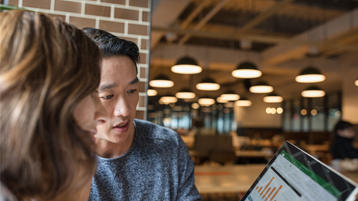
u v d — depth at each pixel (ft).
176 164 2.81
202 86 20.07
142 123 2.89
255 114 47.91
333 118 33.91
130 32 4.58
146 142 2.69
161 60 25.67
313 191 1.51
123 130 2.16
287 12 18.03
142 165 2.57
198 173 9.25
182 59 14.12
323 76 15.16
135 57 2.18
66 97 0.97
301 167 1.69
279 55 23.82
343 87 27.63
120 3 4.55
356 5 16.89
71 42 1.09
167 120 78.07
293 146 1.84
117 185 2.45
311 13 18.15
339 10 17.69
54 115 0.94
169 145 2.82
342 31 17.10
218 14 18.83
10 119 0.87
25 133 0.87
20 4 4.00
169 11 13.61
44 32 1.03
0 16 1.07
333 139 11.41
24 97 0.89
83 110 1.10
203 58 26.32
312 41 18.71
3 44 0.97
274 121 44.98
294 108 41.78
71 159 0.99
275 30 21.74
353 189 1.30
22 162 0.89
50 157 0.94
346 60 27.09
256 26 20.89
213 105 64.13
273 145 22.80
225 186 7.52
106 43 2.01
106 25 4.45
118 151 2.51
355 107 25.80
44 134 0.91
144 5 4.69
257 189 1.97
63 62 1.01
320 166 1.54
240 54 27.27
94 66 1.18
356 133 22.63
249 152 19.29
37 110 0.89
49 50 1.00
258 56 27.40
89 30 2.16
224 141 19.36
